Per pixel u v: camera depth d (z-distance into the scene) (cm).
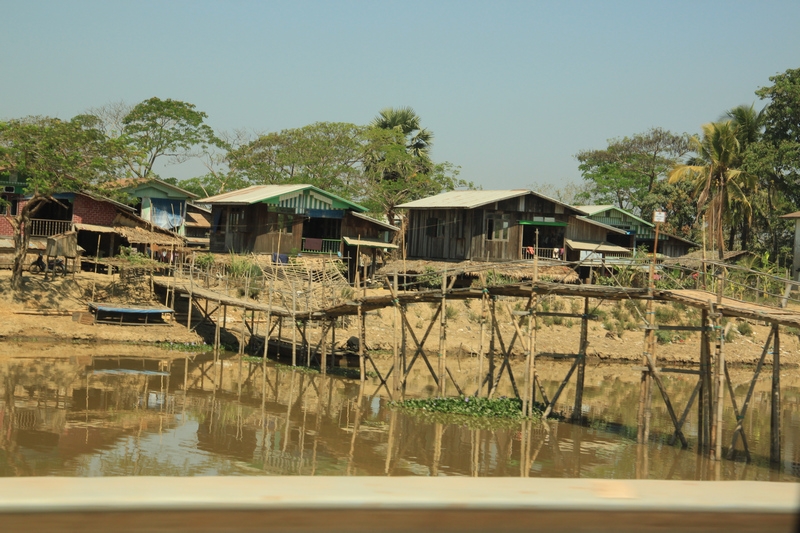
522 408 2288
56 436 1786
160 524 175
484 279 2548
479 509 183
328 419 2172
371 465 1692
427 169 6222
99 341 3369
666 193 6297
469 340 3822
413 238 4812
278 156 6178
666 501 185
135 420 2017
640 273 4306
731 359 3856
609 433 2112
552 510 183
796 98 4884
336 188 5969
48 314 3444
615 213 4969
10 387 2325
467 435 2019
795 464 1816
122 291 3803
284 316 3200
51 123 3478
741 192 4697
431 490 188
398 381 2453
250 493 180
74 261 3788
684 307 4391
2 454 1603
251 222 4388
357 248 4503
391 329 3850
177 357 3198
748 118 5088
